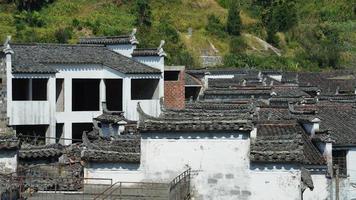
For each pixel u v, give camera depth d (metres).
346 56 153.25
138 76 70.50
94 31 127.25
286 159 32.06
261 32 153.75
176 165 32.78
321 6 173.25
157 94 72.19
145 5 137.38
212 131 32.56
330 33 161.00
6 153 34.53
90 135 50.62
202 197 32.59
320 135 46.06
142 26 133.25
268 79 98.00
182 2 152.38
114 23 133.88
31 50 68.88
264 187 32.41
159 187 32.19
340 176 47.88
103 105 65.81
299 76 111.38
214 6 156.50
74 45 72.75
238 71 105.56
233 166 32.50
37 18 128.38
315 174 43.12
